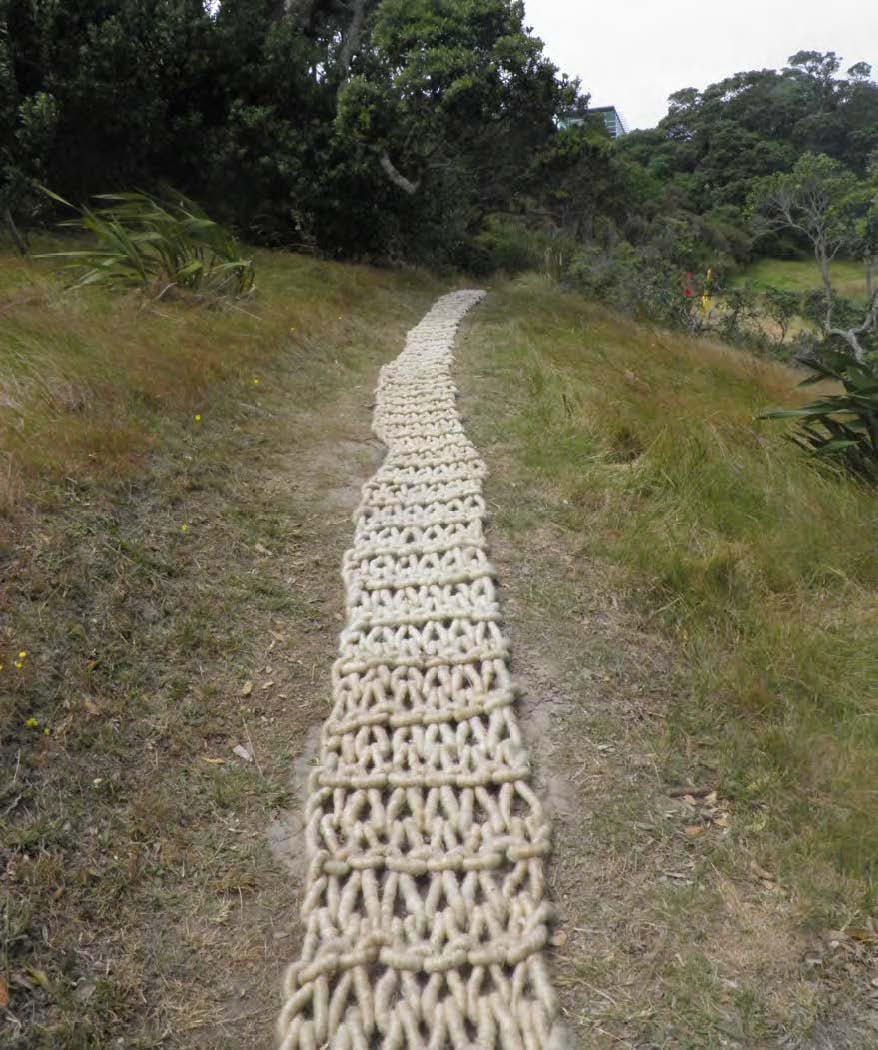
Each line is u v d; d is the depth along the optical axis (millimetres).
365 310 9312
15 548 3057
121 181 11336
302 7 16656
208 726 2699
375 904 2119
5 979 1872
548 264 17812
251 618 3227
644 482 4277
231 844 2334
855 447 4621
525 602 3367
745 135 39656
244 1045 1871
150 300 6531
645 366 6785
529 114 13828
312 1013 1913
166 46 11312
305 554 3738
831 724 2664
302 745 2705
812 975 1964
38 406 4047
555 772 2559
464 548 3691
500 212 20938
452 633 3133
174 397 4770
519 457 4723
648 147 44844
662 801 2459
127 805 2367
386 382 6254
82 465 3693
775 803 2410
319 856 2227
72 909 2066
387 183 13383
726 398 5898
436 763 2574
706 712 2785
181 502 3816
